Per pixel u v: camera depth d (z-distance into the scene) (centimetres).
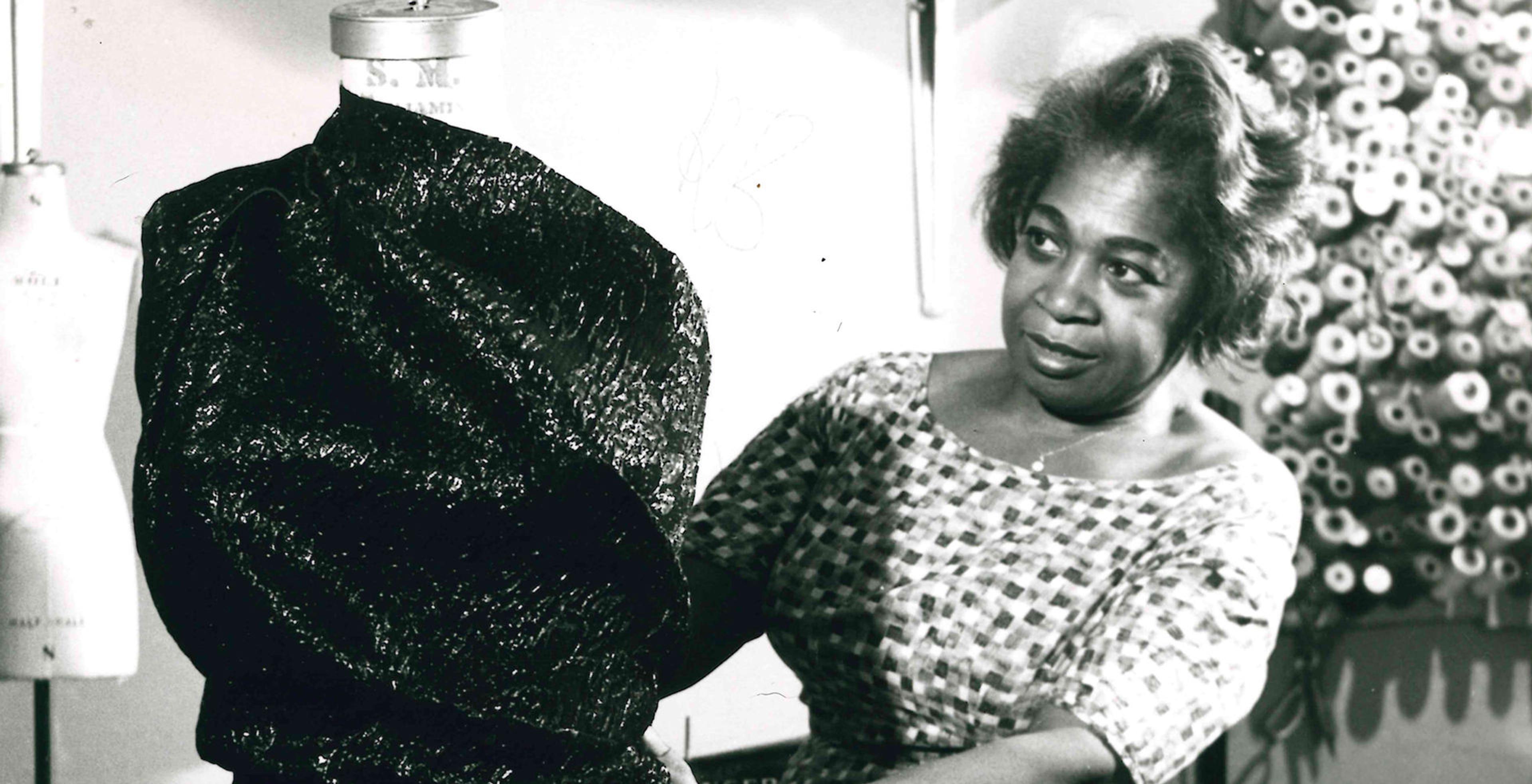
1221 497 118
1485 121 160
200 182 70
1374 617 160
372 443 65
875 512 123
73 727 123
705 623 125
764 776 138
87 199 121
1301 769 159
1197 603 111
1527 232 161
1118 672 107
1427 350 160
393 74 81
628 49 134
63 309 117
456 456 65
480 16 82
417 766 64
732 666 137
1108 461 122
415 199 67
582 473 65
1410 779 163
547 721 65
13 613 117
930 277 142
